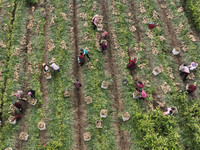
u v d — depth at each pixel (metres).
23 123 12.29
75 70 14.39
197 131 11.59
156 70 14.16
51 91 13.27
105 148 11.59
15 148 11.45
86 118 12.55
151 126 11.43
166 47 16.02
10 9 16.98
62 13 16.89
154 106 13.25
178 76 14.73
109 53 15.40
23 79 13.77
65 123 12.25
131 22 17.09
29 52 14.87
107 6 17.80
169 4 18.45
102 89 13.61
